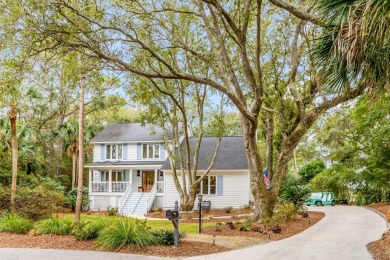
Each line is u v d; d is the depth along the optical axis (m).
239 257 9.40
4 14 9.72
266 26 17.02
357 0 6.03
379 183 23.23
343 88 6.72
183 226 17.02
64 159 37.50
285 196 20.52
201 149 30.47
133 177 32.41
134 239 10.34
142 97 17.80
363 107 19.08
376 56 5.89
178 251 9.97
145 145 32.25
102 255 9.52
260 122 24.91
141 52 13.27
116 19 11.39
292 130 16.67
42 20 10.04
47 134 33.78
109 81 13.91
